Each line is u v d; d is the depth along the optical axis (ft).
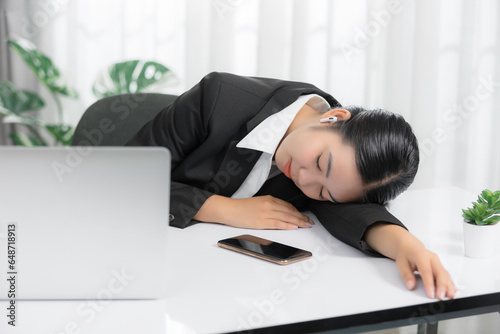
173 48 8.36
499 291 2.95
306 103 4.42
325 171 3.67
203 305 2.78
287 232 3.93
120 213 2.71
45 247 2.72
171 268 3.22
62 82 7.59
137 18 8.28
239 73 8.32
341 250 3.59
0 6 8.16
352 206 3.79
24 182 2.62
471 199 4.74
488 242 3.41
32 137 8.55
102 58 8.41
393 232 3.40
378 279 3.13
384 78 8.14
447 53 7.98
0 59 8.34
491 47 7.89
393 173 3.61
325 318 2.66
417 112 7.95
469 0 7.84
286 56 8.18
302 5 7.99
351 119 3.72
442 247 3.60
